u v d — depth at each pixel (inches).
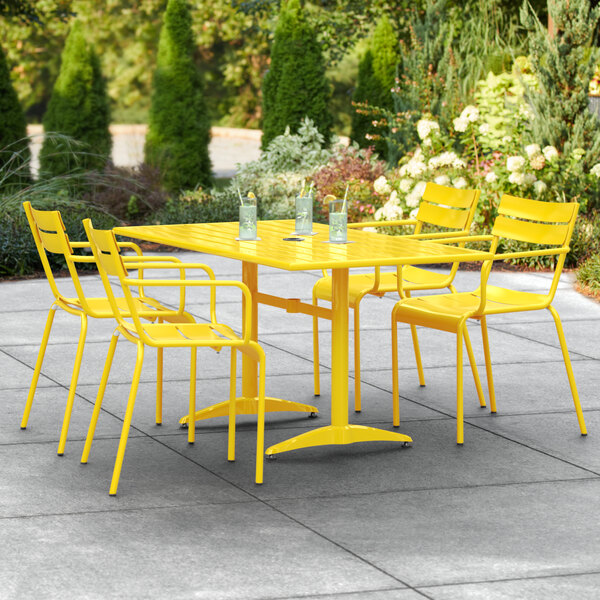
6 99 601.3
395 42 674.8
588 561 154.3
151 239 219.9
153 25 1320.1
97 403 196.9
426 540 161.8
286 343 303.3
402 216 476.4
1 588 143.3
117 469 180.2
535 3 657.0
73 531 164.1
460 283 395.5
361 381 263.6
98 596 141.0
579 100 479.8
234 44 1282.0
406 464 199.6
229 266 438.6
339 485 187.2
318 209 542.9
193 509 174.2
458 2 674.2
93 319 334.3
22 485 185.3
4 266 412.5
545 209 233.6
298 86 644.1
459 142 538.0
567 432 221.1
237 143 1244.5
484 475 193.3
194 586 144.3
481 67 589.0
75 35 629.6
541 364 279.9
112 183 569.9
